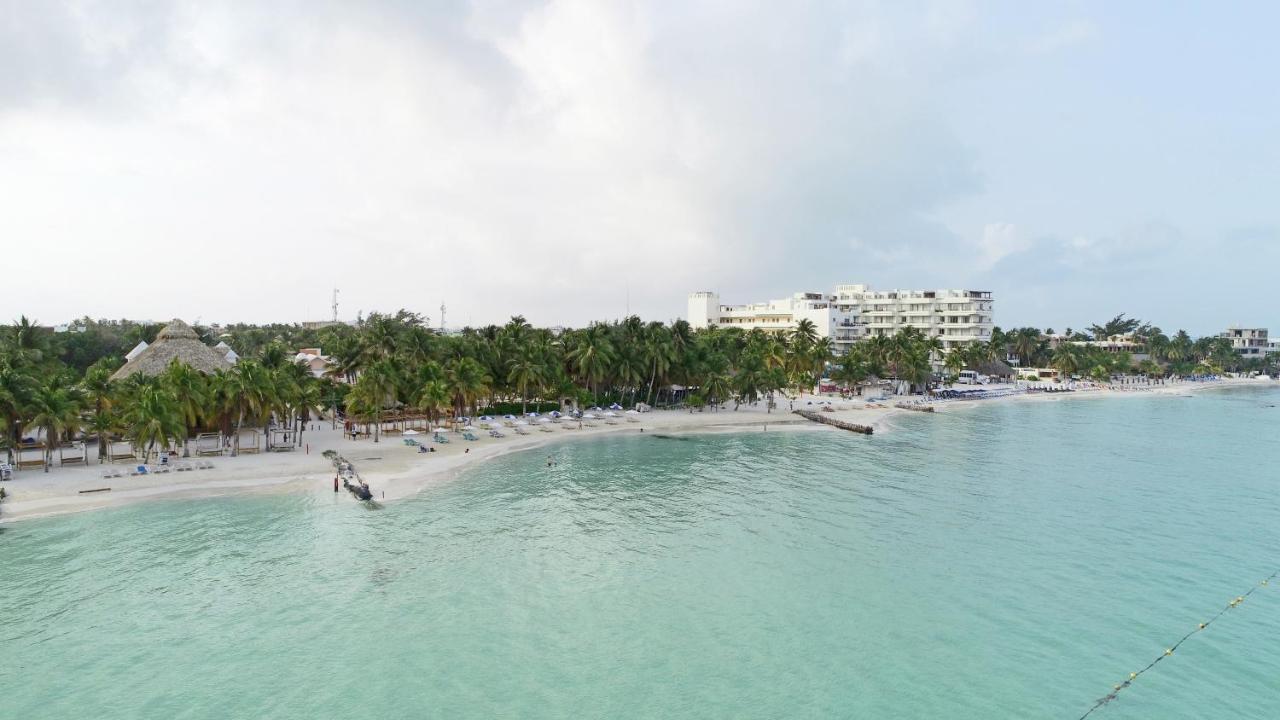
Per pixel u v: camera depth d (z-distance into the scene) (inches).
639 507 2317.9
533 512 2222.0
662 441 3722.9
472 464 2913.4
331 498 2266.2
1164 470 3056.1
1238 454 3496.6
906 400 5999.0
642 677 1240.8
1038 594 1619.1
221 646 1320.1
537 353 4160.9
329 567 1701.5
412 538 1926.7
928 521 2183.8
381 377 3329.2
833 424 4394.7
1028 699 1190.3
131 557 1722.4
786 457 3294.8
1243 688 1228.5
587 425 4151.1
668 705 1155.3
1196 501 2475.4
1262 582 1694.1
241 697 1158.3
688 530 2063.2
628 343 4753.9
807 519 2193.7
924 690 1213.7
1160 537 2039.9
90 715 1104.2
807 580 1686.8
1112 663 1312.7
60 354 3986.2
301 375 3518.7
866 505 2374.5
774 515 2235.5
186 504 2150.6
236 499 2218.3
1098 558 1859.0
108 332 5187.0
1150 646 1376.7
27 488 2234.3
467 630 1405.0
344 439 3385.8
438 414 3836.1
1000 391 6811.0
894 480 2785.4
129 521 1978.3
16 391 2335.1
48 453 2434.8
